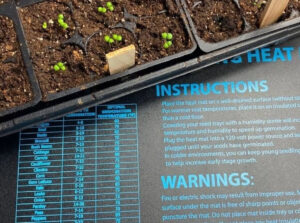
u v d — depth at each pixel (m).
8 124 0.19
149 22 0.20
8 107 0.19
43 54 0.20
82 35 0.20
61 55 0.20
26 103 0.19
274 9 0.19
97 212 0.20
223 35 0.20
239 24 0.20
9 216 0.19
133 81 0.19
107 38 0.20
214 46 0.20
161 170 0.20
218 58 0.20
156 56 0.20
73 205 0.20
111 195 0.20
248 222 0.20
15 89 0.19
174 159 0.20
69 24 0.20
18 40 0.20
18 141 0.20
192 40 0.20
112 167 0.20
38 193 0.20
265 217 0.20
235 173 0.20
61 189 0.20
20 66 0.19
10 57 0.20
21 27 0.20
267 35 0.20
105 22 0.20
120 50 0.17
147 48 0.20
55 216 0.20
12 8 0.20
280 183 0.20
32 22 0.20
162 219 0.20
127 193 0.20
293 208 0.20
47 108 0.19
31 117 0.19
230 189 0.20
